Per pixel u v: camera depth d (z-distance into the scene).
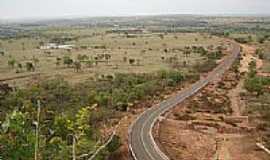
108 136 71.62
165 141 75.56
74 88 144.62
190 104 109.88
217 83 143.88
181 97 117.69
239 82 148.38
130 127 82.94
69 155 49.41
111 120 88.88
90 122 83.12
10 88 154.00
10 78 188.00
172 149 71.56
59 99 124.94
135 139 74.44
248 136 82.44
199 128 86.75
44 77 186.88
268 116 98.06
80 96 124.88
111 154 65.88
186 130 84.81
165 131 82.38
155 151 68.06
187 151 71.88
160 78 153.00
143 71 191.25
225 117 97.94
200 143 77.00
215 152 72.50
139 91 118.50
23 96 127.25
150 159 64.25
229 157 70.12
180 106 106.56
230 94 128.00
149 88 126.12
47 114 79.56
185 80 149.12
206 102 113.25
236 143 77.88
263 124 90.25
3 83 170.88
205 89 132.88
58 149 49.81
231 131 85.62
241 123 93.06
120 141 72.50
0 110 104.38
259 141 78.75
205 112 102.56
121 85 145.50
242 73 165.12
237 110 106.69
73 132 58.00
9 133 36.34
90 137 64.88
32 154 36.56
